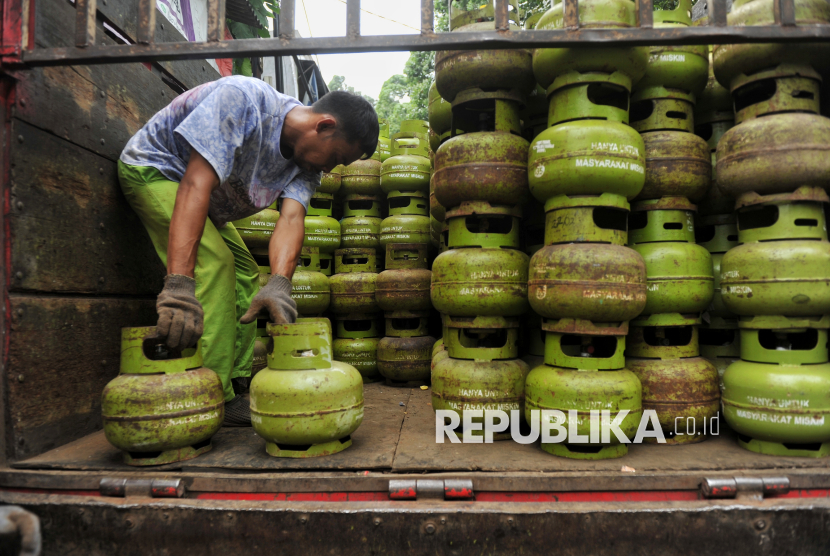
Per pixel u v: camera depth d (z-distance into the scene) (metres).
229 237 2.33
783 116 1.64
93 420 1.88
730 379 1.69
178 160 1.99
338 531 1.32
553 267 1.65
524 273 1.90
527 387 1.72
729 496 1.35
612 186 1.66
